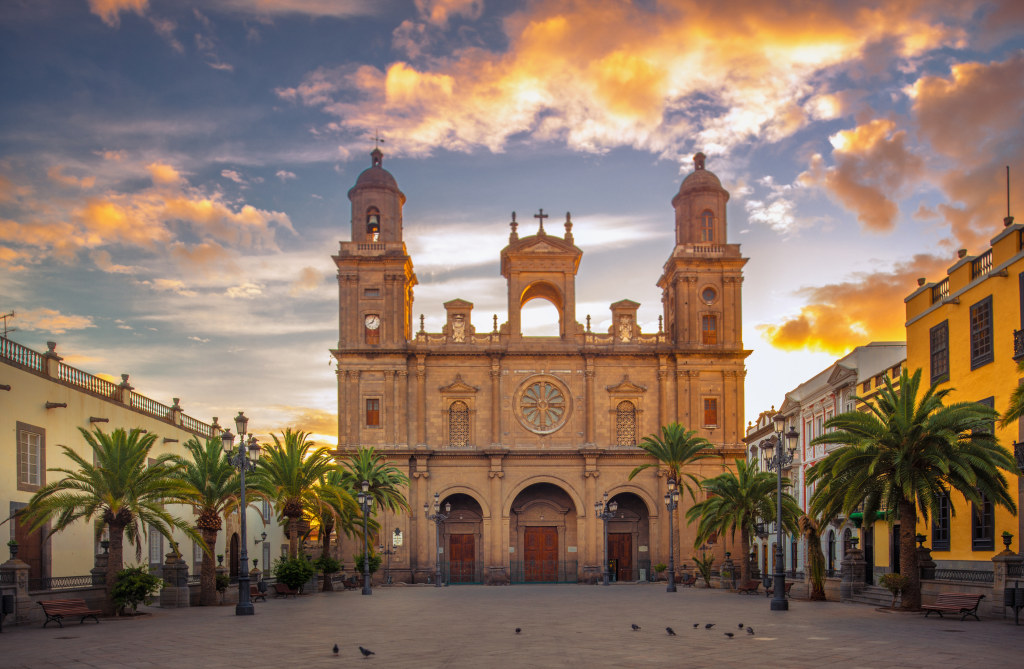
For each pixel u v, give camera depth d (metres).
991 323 37.28
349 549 71.88
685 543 73.44
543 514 77.88
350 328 75.62
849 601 41.28
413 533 73.19
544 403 76.62
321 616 34.25
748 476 53.12
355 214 77.56
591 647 22.23
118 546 36.47
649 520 75.19
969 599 30.00
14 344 37.72
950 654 20.28
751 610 36.22
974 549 37.81
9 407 36.56
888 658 19.62
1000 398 36.44
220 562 56.22
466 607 39.88
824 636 24.48
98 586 36.47
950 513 40.09
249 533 69.31
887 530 47.62
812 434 67.38
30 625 31.28
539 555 77.56
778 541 36.59
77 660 20.50
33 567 38.47
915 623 28.81
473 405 76.12
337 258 75.75
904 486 32.25
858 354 57.81
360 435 74.31
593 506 74.50
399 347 75.38
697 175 80.12
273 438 53.69
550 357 76.81
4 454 36.16
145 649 22.64
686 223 79.12
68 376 42.69
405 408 75.12
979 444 32.88
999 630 26.12
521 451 75.06
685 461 69.81
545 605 41.16
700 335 76.38
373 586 68.31
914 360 45.25
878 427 34.09
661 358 76.25
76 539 42.22
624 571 77.12
